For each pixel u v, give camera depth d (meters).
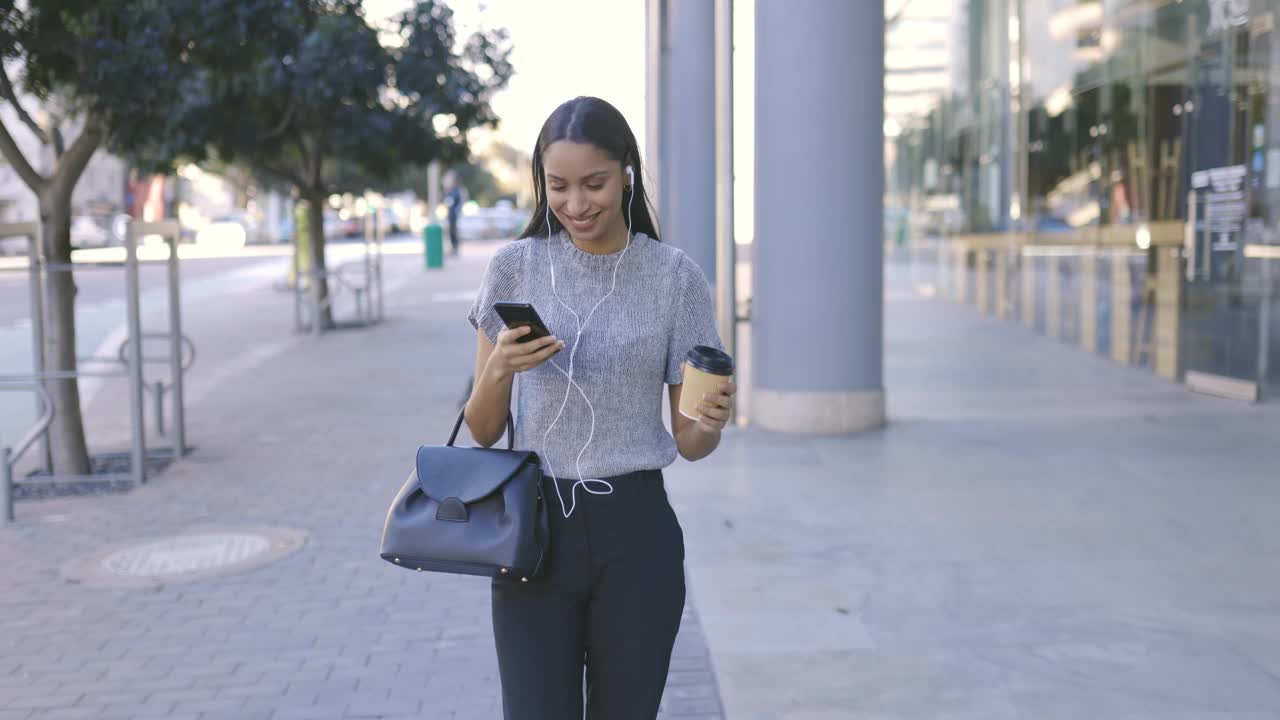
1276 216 9.05
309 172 16.02
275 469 7.64
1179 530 5.77
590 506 2.39
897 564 5.29
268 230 59.12
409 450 8.19
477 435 2.46
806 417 8.25
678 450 2.49
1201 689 3.89
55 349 7.39
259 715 3.89
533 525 2.30
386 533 2.33
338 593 5.14
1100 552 5.43
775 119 8.20
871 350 8.37
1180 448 7.68
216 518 6.45
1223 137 9.60
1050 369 11.46
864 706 3.81
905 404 9.55
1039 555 5.39
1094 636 4.38
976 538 5.68
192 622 4.80
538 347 2.26
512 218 54.03
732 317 8.61
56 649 4.52
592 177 2.30
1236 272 9.53
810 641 4.38
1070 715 3.71
